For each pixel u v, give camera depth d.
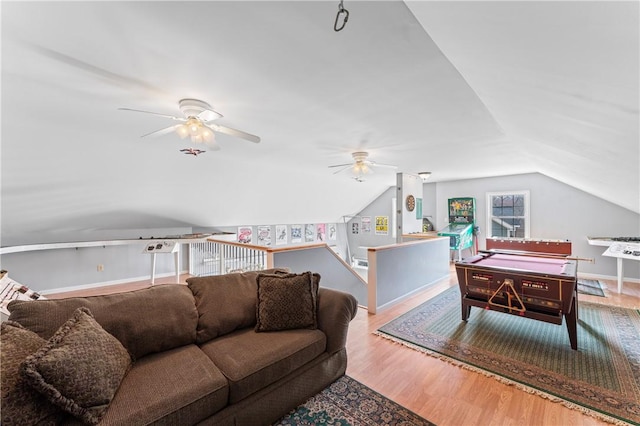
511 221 6.36
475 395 1.99
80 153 3.49
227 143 3.64
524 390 2.03
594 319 3.29
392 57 1.65
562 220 5.71
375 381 2.16
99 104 2.29
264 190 6.11
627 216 5.05
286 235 8.02
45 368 1.12
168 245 5.25
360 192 8.10
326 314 2.20
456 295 4.32
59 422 1.18
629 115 1.30
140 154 3.91
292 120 2.75
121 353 1.50
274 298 2.15
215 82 1.94
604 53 0.91
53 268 4.91
